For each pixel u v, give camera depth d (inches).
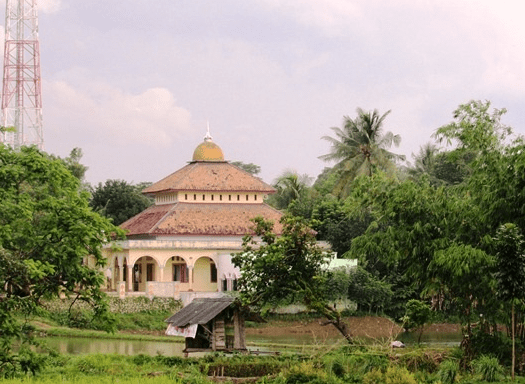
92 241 1181.1
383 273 2731.3
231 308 1552.7
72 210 1184.2
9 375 1123.3
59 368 1285.7
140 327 2432.3
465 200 1337.4
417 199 1328.7
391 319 2477.9
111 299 2573.8
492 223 1284.4
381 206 1370.6
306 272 1614.2
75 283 1205.7
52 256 1145.4
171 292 2674.7
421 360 1230.9
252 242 1694.1
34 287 1162.0
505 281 1135.0
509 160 1267.2
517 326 1296.8
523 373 1212.5
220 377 1221.1
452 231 1330.0
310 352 1411.2
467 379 1144.8
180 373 1253.7
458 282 1277.1
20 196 1203.2
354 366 1227.2
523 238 1225.4
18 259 1095.6
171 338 2112.5
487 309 1277.1
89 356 1386.6
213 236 2893.7
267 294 1593.3
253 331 2308.1
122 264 2856.8
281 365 1301.7
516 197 1247.5
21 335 1134.4
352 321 2485.2
